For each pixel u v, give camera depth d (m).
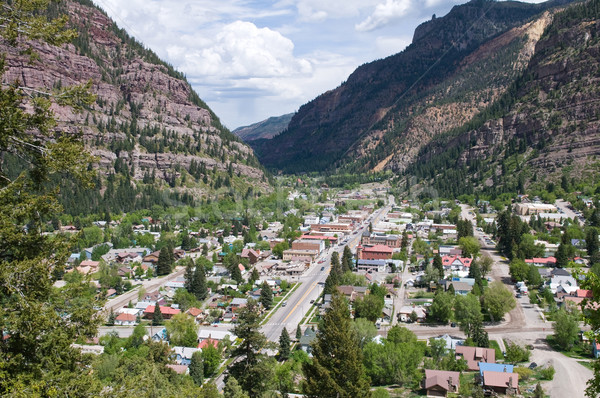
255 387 82.25
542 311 185.25
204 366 139.75
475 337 151.00
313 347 73.88
